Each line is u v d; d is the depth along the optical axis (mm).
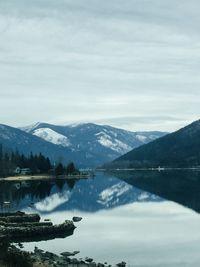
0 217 93812
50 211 116562
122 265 54625
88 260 57375
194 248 65375
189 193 161125
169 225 88750
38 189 194500
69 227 84562
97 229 85688
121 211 115938
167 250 64188
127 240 73125
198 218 97938
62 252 64312
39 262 47094
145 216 103938
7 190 186375
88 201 144625
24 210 117312
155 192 172125
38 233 79562
